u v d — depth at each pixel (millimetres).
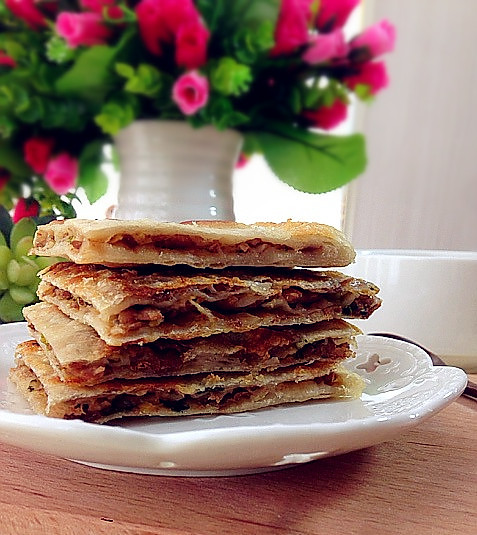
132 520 158
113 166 432
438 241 915
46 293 246
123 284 199
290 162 433
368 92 424
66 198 427
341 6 398
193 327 208
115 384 201
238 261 217
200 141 356
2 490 174
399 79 907
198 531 153
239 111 393
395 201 922
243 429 157
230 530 154
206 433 155
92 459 161
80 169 427
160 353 208
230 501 169
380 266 320
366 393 238
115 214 378
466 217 910
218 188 372
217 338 217
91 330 211
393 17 885
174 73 372
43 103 382
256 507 166
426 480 186
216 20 374
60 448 159
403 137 920
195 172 359
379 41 404
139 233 199
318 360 233
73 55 364
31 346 246
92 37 360
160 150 353
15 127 395
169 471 178
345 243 235
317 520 160
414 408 191
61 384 196
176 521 158
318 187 443
